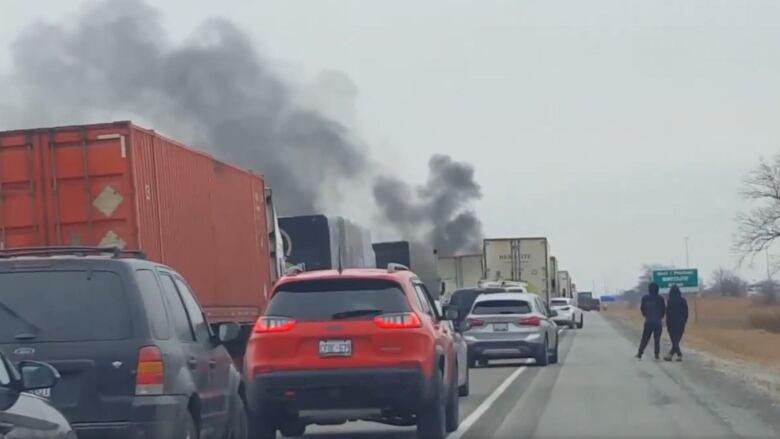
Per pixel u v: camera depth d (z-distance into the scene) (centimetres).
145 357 1001
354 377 1378
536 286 4984
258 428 1427
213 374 1173
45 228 1667
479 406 2006
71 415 986
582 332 6256
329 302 1411
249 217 2333
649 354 3800
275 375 1385
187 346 1102
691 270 6875
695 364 3228
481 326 3042
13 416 825
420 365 1388
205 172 2020
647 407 1991
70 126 1677
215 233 2061
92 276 1025
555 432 1645
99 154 1670
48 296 1018
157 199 1753
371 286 1422
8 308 1014
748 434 1614
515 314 3044
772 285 10869
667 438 1580
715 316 9425
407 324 1396
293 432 1625
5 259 1034
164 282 1118
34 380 874
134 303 1019
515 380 2609
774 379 2706
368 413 1393
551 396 2202
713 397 2180
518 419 1805
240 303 2220
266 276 2458
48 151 1678
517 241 5009
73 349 998
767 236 8094
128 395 993
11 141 1681
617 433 1633
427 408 1408
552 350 3228
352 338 1390
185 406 1044
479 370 2972
